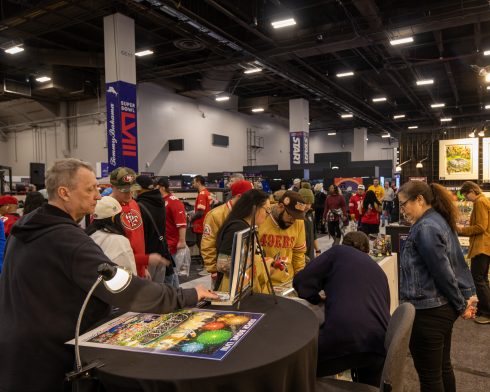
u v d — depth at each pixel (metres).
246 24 9.16
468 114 22.12
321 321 1.95
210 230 2.90
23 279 1.25
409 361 3.14
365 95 18.50
